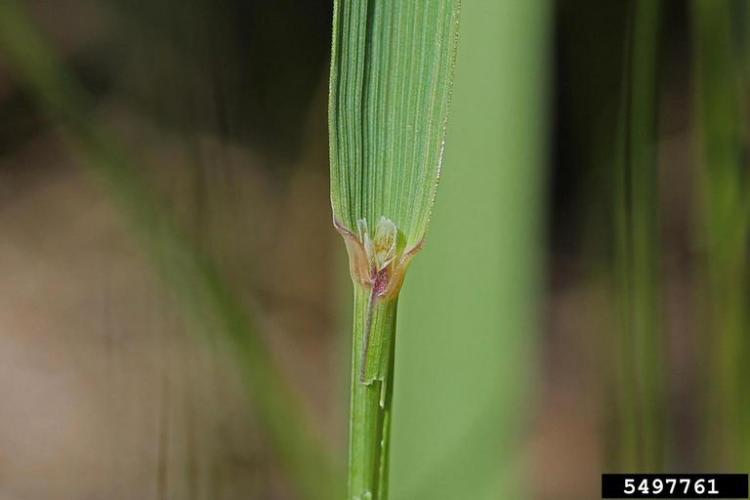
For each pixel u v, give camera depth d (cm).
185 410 25
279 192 41
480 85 20
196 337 25
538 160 20
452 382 19
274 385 24
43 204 48
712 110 22
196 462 25
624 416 21
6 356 43
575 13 30
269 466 27
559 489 35
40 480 38
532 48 20
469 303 19
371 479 16
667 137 34
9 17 25
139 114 43
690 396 31
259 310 40
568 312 38
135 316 32
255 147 41
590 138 30
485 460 19
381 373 16
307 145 41
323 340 41
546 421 36
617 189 21
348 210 15
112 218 47
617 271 21
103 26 45
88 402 41
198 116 29
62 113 25
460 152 20
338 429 33
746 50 22
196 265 24
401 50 15
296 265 42
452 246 19
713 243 22
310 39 40
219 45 31
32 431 40
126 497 31
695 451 30
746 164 22
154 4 43
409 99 15
